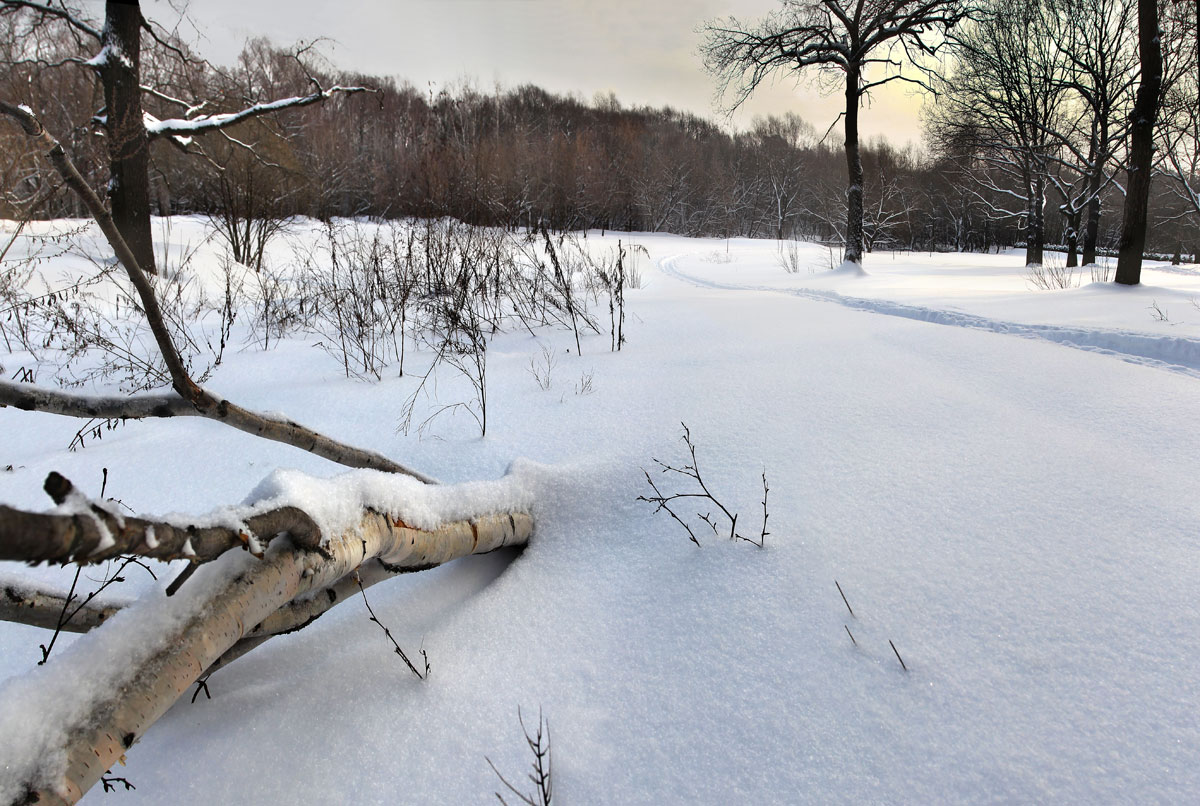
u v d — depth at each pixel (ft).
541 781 4.85
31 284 27.73
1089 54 61.77
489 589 7.90
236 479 11.13
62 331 22.38
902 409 11.59
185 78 45.09
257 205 40.91
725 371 14.89
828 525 7.92
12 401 5.66
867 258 83.05
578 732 5.77
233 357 19.81
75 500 3.36
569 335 21.49
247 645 6.21
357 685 6.43
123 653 4.52
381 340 21.17
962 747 5.10
